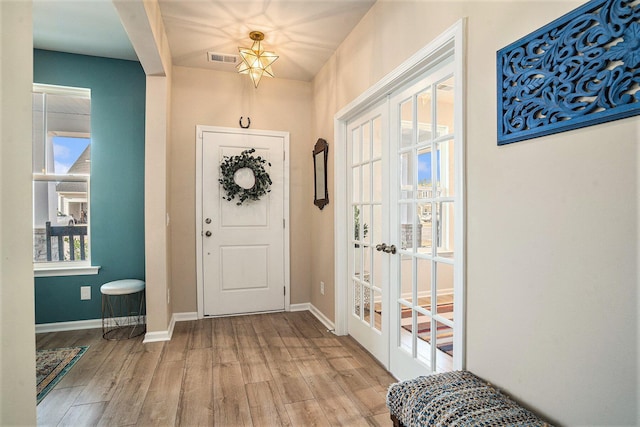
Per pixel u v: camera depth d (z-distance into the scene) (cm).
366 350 278
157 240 298
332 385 221
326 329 329
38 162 328
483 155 150
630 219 98
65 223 333
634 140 97
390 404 148
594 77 106
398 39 215
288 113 391
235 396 208
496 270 144
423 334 207
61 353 270
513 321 136
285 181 391
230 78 371
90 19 268
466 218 160
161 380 227
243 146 375
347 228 313
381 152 255
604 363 105
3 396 53
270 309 387
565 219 116
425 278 205
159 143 297
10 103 55
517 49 132
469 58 158
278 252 389
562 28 115
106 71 335
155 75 296
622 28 99
